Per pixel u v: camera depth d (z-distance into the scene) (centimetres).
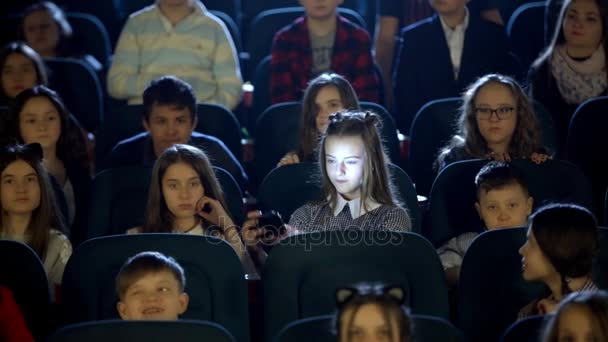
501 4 778
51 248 482
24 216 481
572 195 499
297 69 664
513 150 535
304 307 422
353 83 664
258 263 468
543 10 729
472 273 427
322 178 475
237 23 834
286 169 513
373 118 466
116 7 823
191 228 473
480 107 533
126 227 499
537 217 399
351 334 337
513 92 533
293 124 594
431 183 588
